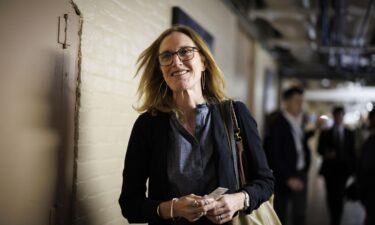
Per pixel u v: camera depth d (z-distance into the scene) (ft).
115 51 7.63
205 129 5.32
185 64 5.42
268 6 18.10
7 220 5.12
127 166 5.47
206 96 5.83
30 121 5.46
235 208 4.81
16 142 5.23
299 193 13.69
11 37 5.09
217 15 14.64
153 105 5.64
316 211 23.26
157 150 5.28
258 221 5.17
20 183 5.32
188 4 11.44
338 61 29.58
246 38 21.03
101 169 7.29
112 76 7.55
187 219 4.87
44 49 5.68
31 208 5.53
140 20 8.61
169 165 5.22
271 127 13.38
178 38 5.49
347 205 24.66
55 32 5.90
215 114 5.42
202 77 5.84
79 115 6.53
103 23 7.17
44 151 5.76
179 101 5.53
